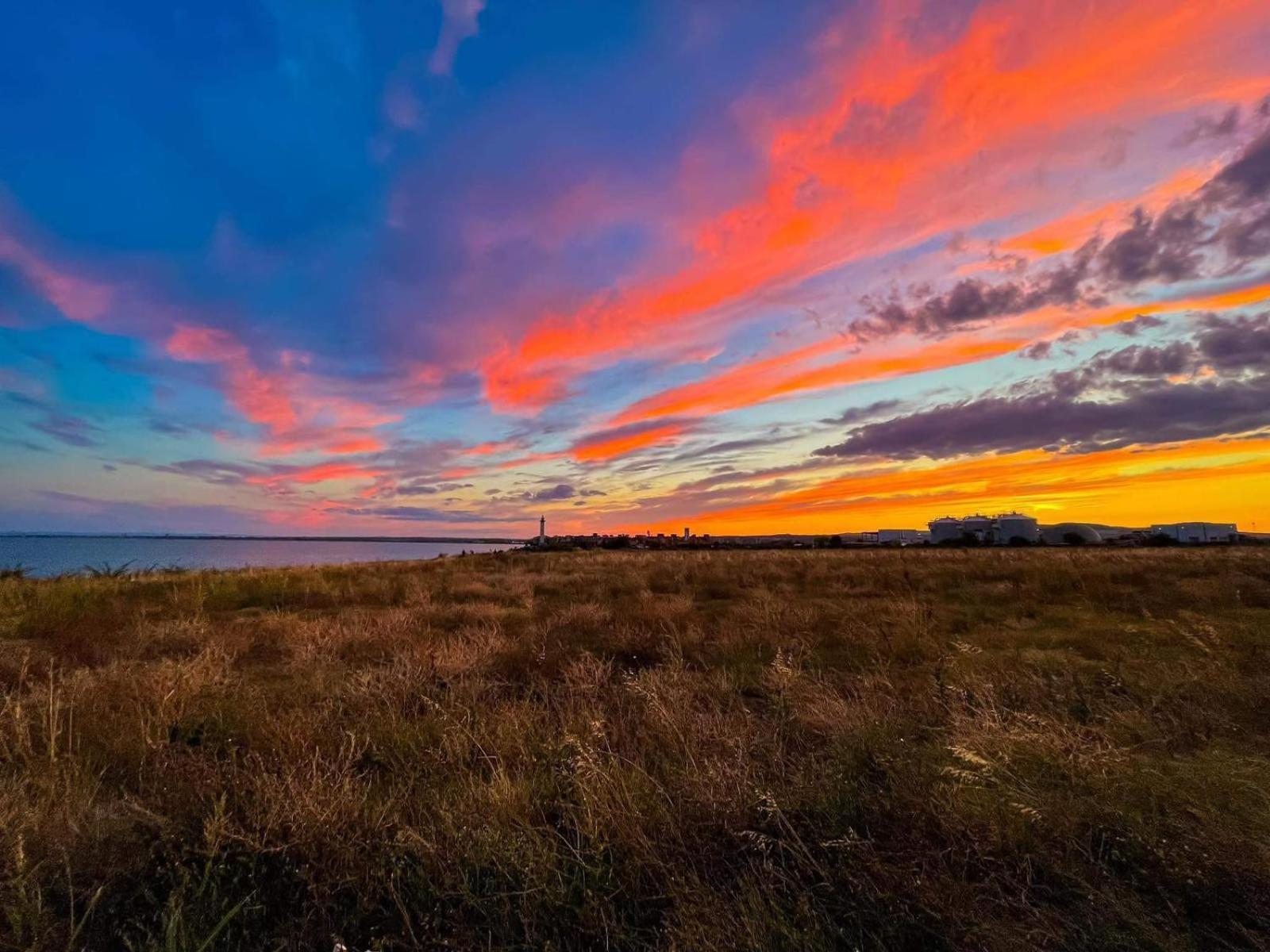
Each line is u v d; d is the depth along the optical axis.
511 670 6.41
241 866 2.51
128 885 2.53
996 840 2.55
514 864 2.46
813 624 8.51
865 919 2.23
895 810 2.82
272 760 3.58
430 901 2.38
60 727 4.06
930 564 19.59
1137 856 2.47
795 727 4.21
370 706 4.85
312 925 2.34
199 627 8.41
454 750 3.71
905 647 6.84
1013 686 4.75
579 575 19.08
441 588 15.84
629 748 3.76
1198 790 2.81
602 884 2.43
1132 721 3.83
